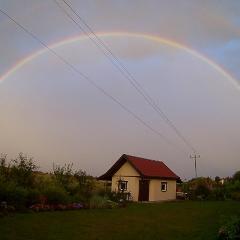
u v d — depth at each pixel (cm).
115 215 2458
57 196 2641
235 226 1468
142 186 4622
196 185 5469
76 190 3125
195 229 1894
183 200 4906
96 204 2920
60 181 3131
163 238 1602
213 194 5144
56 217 2130
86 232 1664
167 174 5128
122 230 1783
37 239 1431
